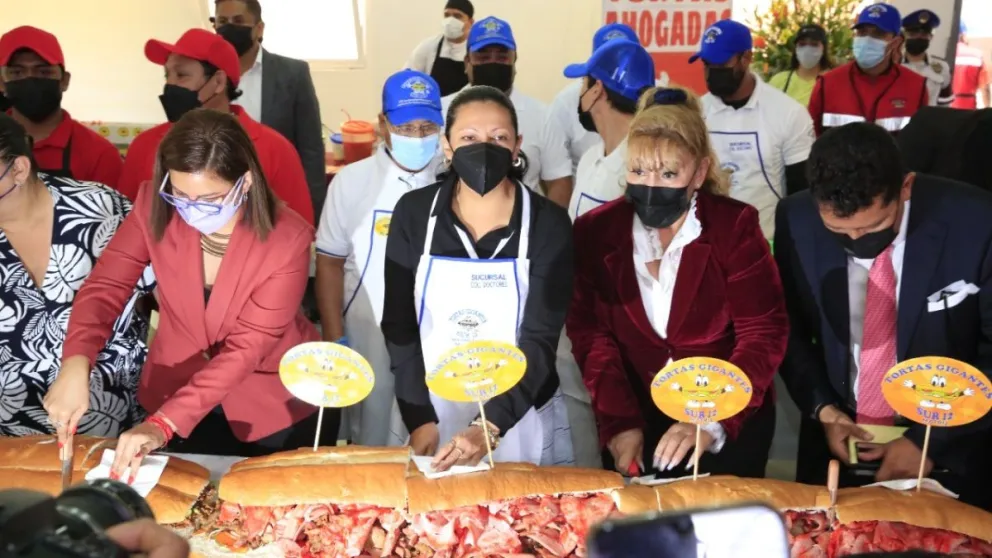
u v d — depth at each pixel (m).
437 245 1.77
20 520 0.61
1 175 1.70
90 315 1.70
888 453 1.66
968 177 2.09
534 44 5.97
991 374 1.68
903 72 3.75
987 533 1.37
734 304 1.78
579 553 1.42
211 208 1.61
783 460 2.51
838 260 1.75
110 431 1.95
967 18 5.16
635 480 1.55
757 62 4.46
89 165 2.76
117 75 6.33
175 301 1.76
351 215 2.34
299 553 1.43
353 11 6.22
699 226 1.77
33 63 2.59
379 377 2.38
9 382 1.88
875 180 1.49
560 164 3.29
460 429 1.87
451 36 4.65
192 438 1.93
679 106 1.75
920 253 1.68
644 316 1.82
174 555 0.68
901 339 1.72
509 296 1.75
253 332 1.72
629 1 3.98
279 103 3.61
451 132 1.71
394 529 1.44
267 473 1.49
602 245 1.84
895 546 1.37
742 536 0.66
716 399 1.48
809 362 1.84
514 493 1.45
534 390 1.71
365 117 6.51
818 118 3.85
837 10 4.38
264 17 6.36
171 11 6.18
